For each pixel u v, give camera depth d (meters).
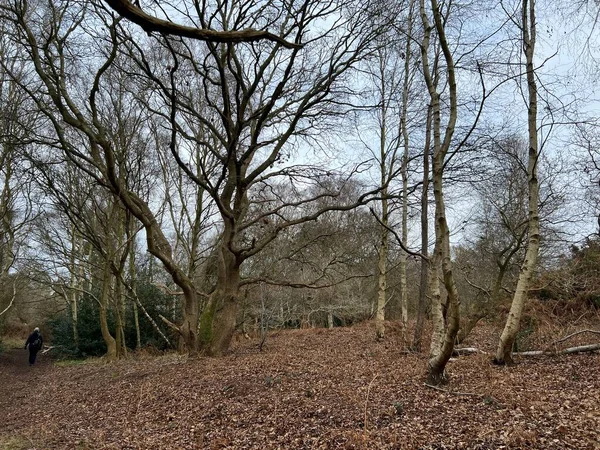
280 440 6.12
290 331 22.66
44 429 8.34
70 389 12.41
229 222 13.22
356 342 15.17
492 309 13.25
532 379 7.65
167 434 7.06
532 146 8.27
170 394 9.27
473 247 19.53
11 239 20.38
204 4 10.52
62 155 18.03
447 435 5.50
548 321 11.26
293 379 9.12
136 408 8.85
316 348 14.37
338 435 5.89
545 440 5.05
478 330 14.77
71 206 18.17
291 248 19.33
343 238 20.19
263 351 14.30
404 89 14.42
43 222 21.98
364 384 8.30
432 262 8.09
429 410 6.45
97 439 7.22
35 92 13.44
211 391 8.91
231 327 13.79
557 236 14.78
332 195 14.05
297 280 23.92
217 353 13.45
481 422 5.79
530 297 14.27
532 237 8.53
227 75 14.91
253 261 22.14
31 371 18.67
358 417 6.48
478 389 7.21
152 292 23.27
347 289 25.89
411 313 28.28
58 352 23.48
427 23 8.51
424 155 12.20
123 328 21.17
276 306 21.25
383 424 6.11
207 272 20.11
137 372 12.67
